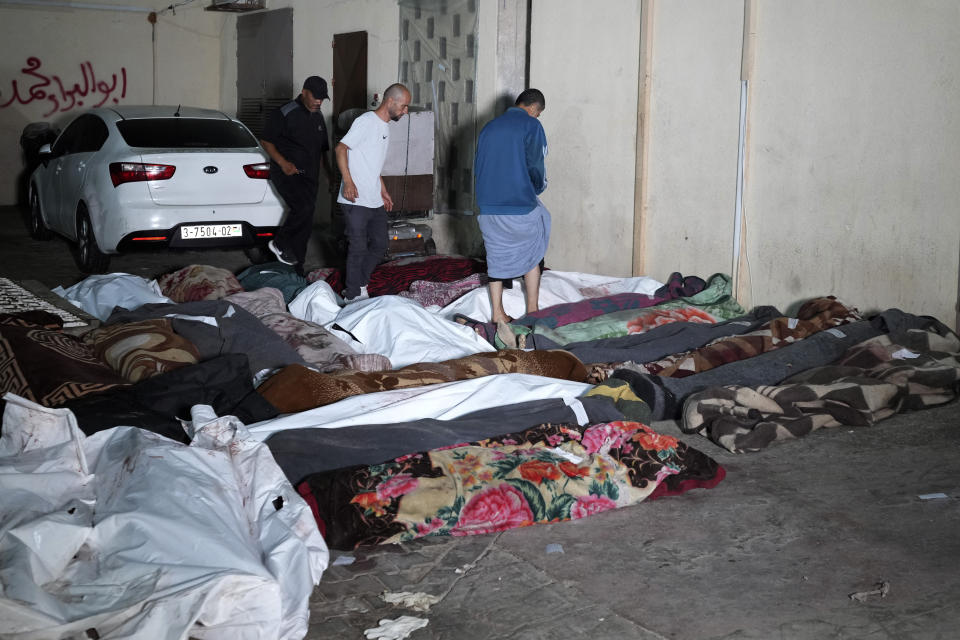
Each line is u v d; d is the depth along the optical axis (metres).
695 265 7.42
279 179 8.41
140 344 4.91
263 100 13.66
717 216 7.21
